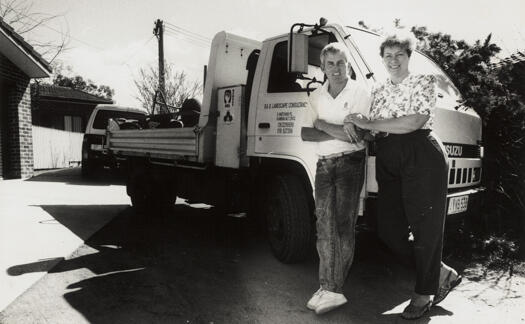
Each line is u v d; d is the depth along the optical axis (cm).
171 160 629
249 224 642
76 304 329
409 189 296
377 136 316
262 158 454
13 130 1087
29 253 453
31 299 336
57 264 424
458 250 445
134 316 310
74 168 1623
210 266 430
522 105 477
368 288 372
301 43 365
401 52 296
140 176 716
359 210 350
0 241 497
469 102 459
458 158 389
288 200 409
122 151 766
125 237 549
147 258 456
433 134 299
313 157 386
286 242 416
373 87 324
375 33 440
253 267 427
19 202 762
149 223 641
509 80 506
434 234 295
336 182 322
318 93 358
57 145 1662
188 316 312
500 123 483
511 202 494
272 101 432
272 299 346
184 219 678
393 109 299
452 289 339
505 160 491
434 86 291
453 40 555
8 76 1032
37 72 1107
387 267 429
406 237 323
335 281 322
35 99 2169
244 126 478
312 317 313
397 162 299
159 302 336
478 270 409
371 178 348
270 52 446
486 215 471
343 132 309
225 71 536
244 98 477
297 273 409
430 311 321
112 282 379
